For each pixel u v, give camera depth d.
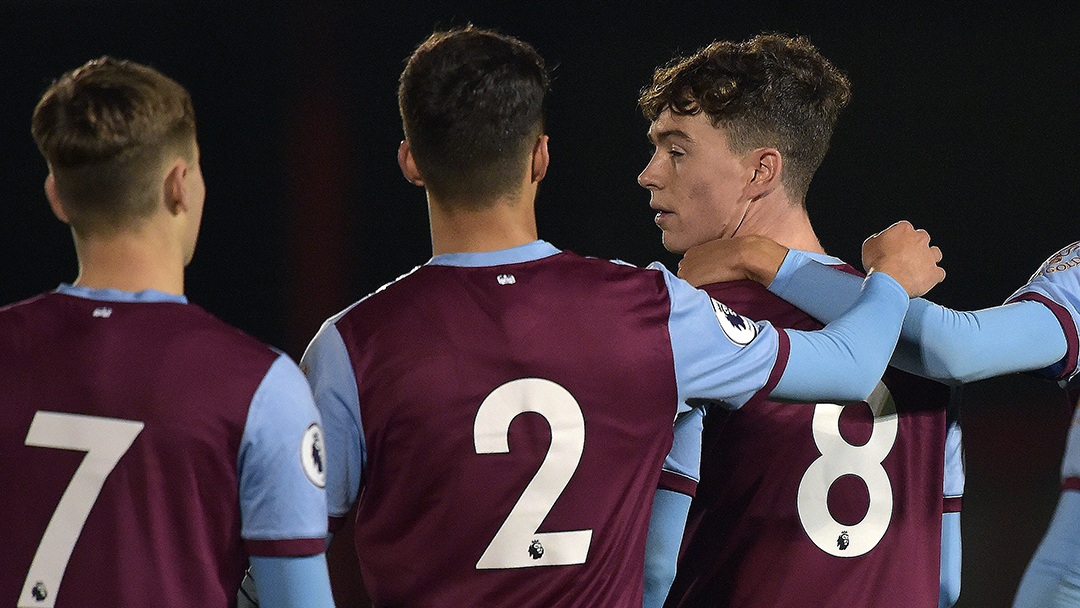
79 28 37.06
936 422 6.14
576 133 38.59
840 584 5.80
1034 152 37.34
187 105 4.59
